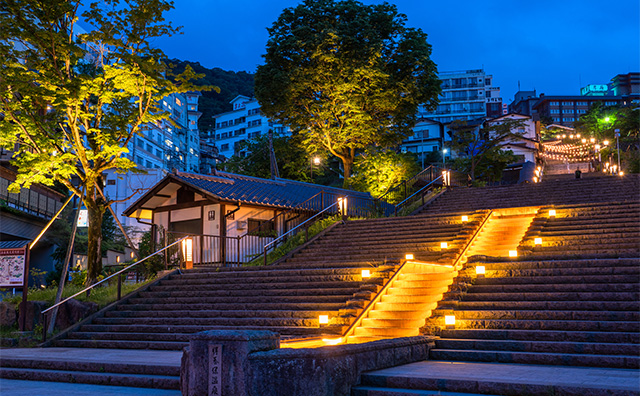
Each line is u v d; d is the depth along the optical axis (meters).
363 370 7.61
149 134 67.31
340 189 30.08
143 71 16.25
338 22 35.91
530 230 16.86
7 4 15.73
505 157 42.66
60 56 17.23
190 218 23.14
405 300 12.08
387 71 36.19
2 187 32.72
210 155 92.94
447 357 9.28
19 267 14.78
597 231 15.38
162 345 12.10
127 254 40.47
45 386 9.12
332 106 34.47
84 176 18.00
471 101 104.75
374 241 18.84
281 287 14.37
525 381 6.82
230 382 6.50
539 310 10.36
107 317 14.66
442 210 24.14
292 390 6.54
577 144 59.00
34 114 17.25
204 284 15.87
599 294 10.33
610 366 8.09
